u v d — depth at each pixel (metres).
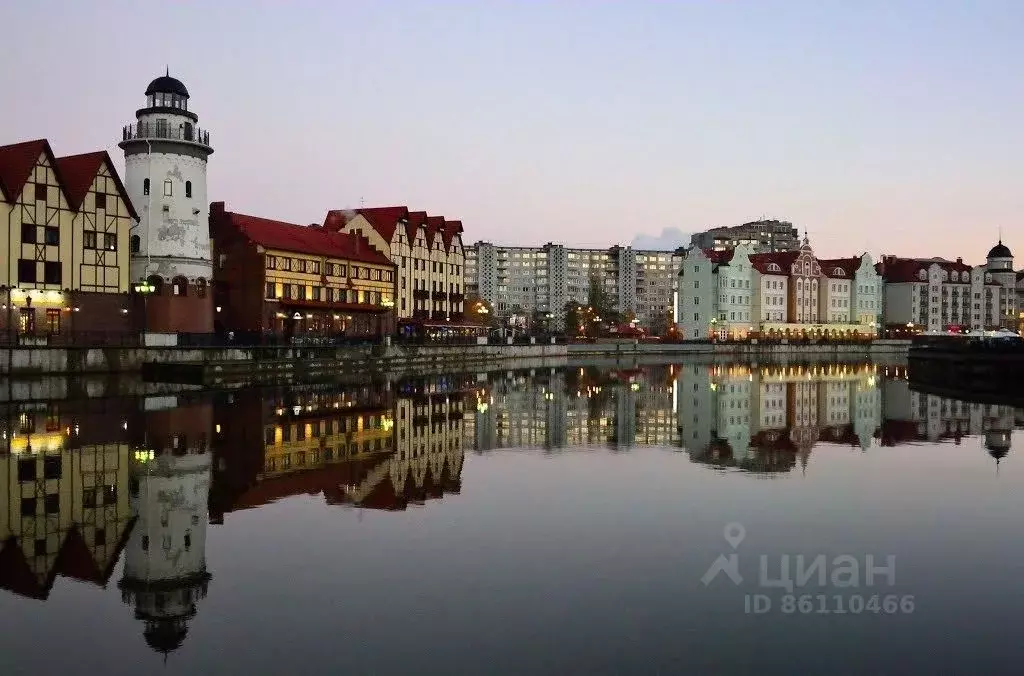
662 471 25.59
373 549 16.55
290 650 11.64
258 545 16.83
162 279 72.25
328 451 29.00
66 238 64.00
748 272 167.88
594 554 16.27
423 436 33.22
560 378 74.81
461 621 12.73
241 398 48.56
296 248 86.62
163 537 17.41
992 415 43.44
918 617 13.08
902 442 32.78
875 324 188.38
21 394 48.69
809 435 34.84
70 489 22.14
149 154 72.50
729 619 12.92
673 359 130.12
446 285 119.94
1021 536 17.86
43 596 13.86
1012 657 11.57
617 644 11.93
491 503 20.80
